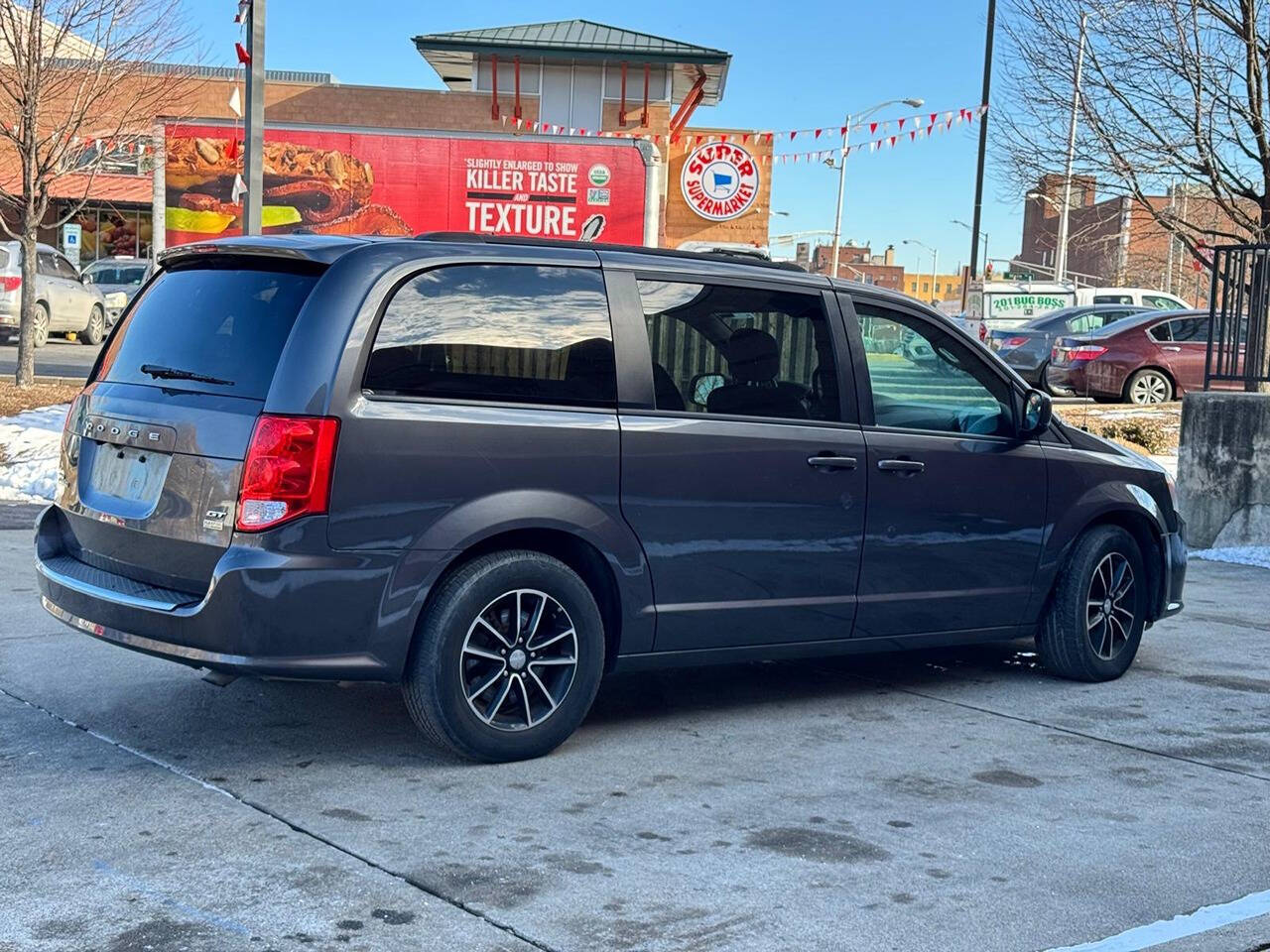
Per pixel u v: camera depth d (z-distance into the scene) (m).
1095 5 13.95
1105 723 5.80
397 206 25.27
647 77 36.31
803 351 5.63
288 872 3.85
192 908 3.58
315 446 4.47
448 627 4.70
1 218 16.64
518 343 4.93
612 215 25.62
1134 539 6.70
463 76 38.25
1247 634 7.86
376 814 4.35
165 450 4.75
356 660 4.58
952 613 6.05
